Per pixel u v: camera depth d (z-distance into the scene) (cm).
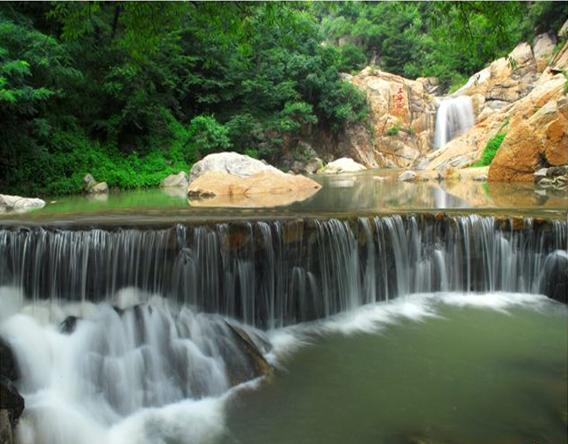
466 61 3991
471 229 836
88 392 493
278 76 2750
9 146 1373
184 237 652
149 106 1964
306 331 693
